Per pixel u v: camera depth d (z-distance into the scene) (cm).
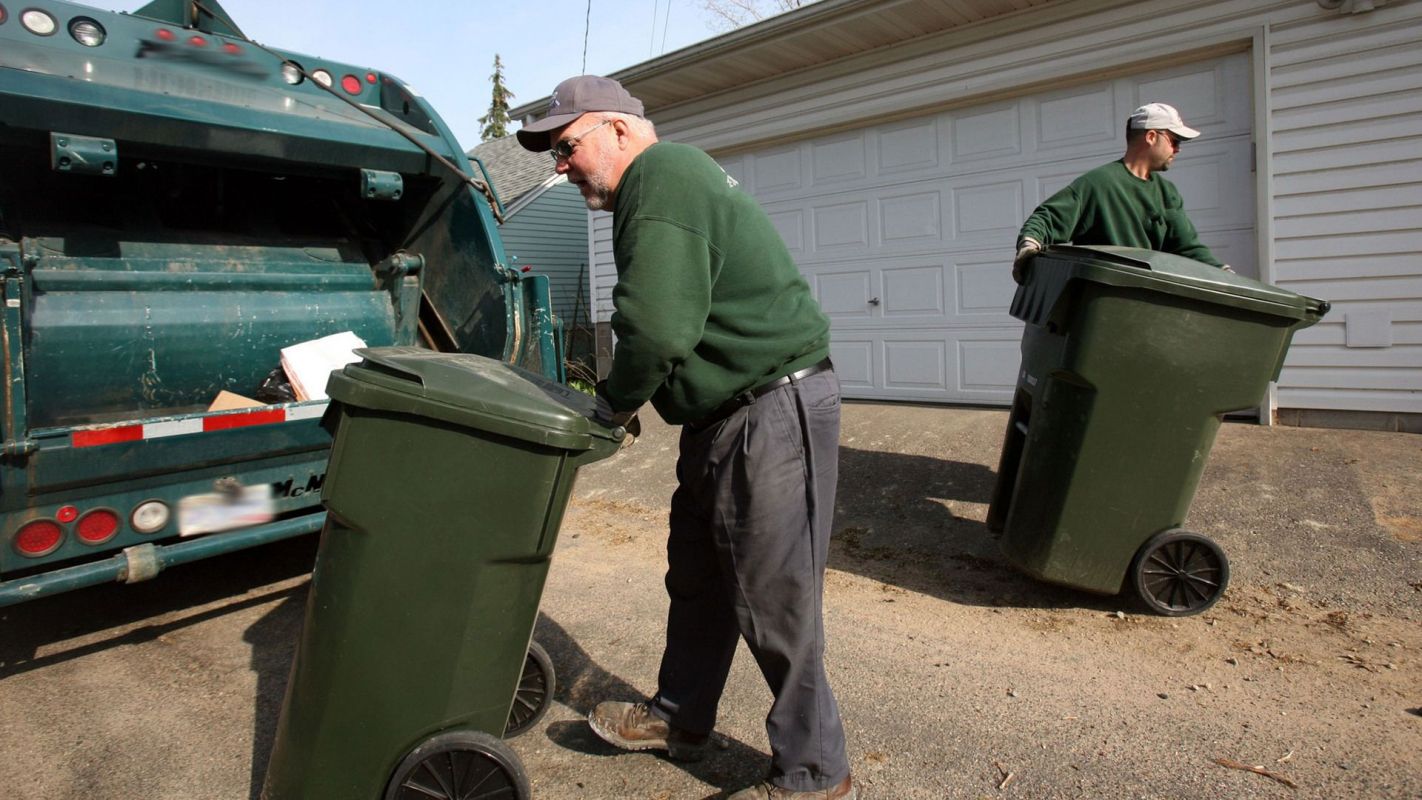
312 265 424
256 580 403
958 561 390
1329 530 368
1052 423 319
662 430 645
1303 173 506
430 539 184
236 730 272
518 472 183
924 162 660
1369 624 303
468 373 189
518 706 252
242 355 373
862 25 621
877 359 696
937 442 539
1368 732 237
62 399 324
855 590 368
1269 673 275
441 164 416
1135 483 314
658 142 203
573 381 1057
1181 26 537
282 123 361
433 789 193
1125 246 348
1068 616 329
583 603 364
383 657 187
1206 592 321
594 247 942
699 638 236
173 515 304
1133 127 361
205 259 393
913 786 225
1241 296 292
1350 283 498
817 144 724
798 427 200
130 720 279
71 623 359
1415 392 484
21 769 252
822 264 726
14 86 293
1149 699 263
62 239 362
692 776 236
